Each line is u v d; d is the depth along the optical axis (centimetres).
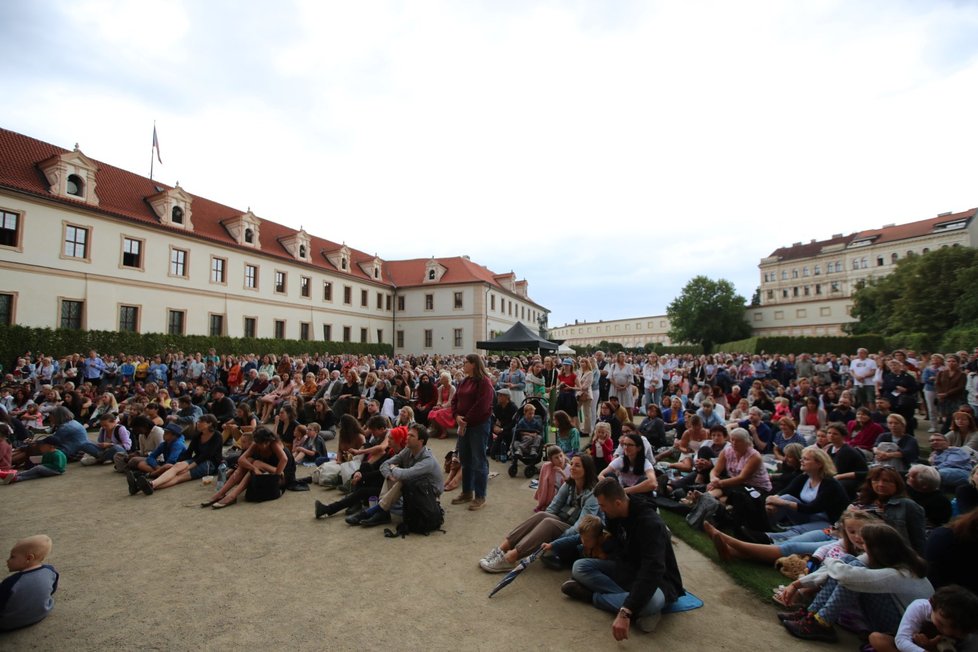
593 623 369
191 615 372
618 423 898
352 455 791
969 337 2511
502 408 988
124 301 2695
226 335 3325
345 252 4700
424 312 5225
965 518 350
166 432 814
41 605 359
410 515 557
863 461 645
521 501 689
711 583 443
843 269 7656
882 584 336
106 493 718
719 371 1591
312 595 407
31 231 2306
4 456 802
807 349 3984
